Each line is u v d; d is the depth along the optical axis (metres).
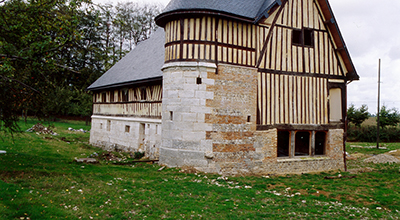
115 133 20.50
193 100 12.17
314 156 14.87
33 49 8.82
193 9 12.01
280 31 14.01
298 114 14.29
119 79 20.02
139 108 17.72
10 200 6.94
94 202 7.60
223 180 11.09
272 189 10.62
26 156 12.60
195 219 7.13
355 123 39.38
